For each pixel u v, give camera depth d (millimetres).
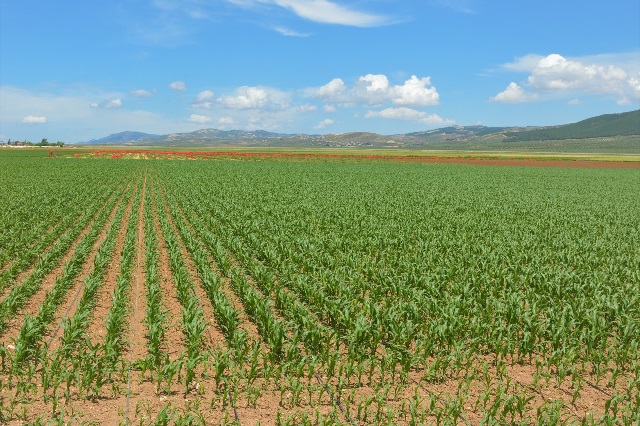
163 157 127688
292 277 16391
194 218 29812
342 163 117000
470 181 69750
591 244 23969
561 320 12367
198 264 18562
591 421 8742
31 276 15930
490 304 13594
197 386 10094
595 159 149125
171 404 9367
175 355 11523
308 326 11938
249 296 14008
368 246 22047
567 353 11195
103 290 16344
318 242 22219
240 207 33750
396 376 10844
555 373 11156
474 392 10188
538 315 13844
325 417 8711
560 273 17219
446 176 79312
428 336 12102
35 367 10125
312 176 70938
